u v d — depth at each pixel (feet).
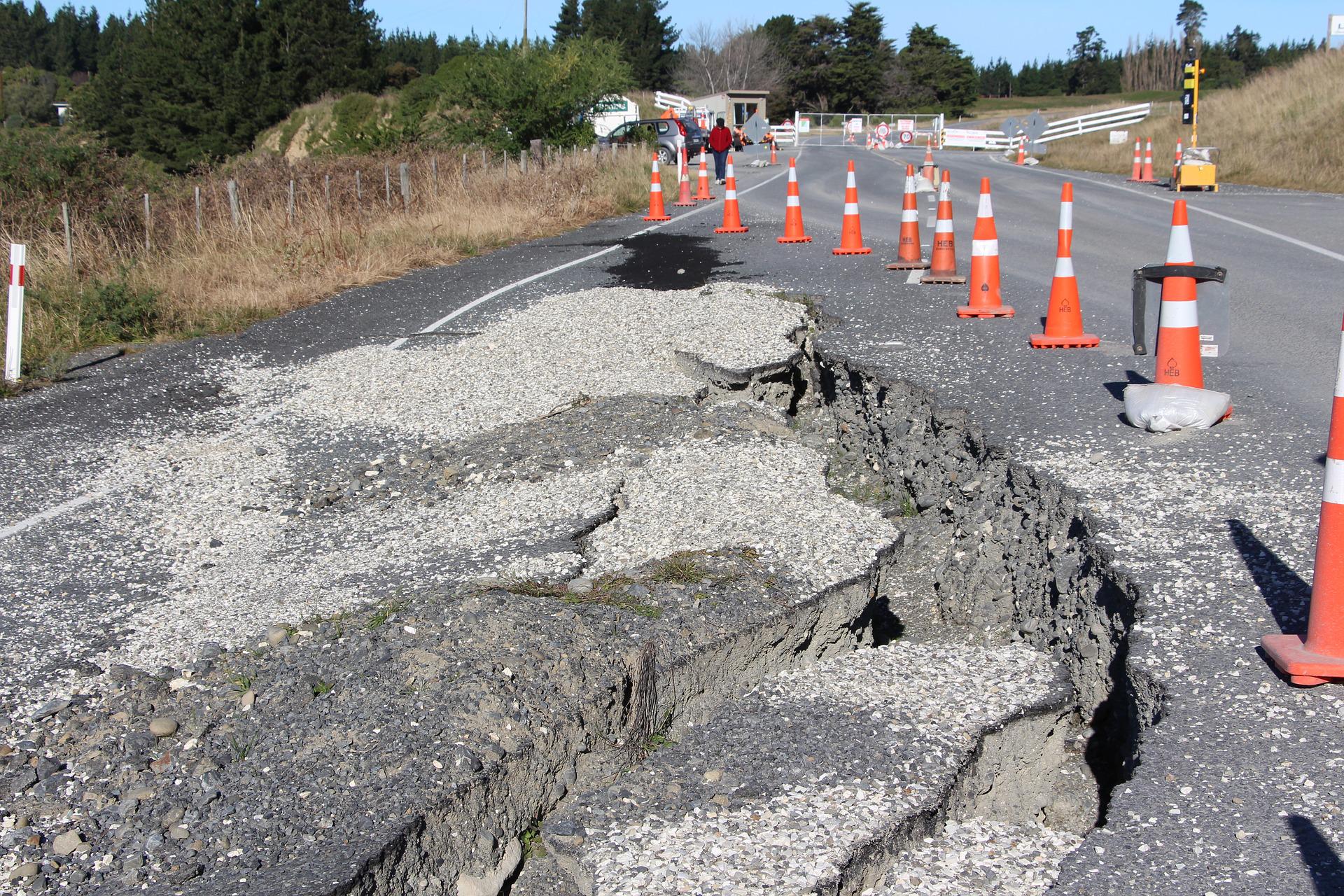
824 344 27.20
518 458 20.43
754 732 11.49
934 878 9.59
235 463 21.62
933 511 20.66
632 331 29.43
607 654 12.46
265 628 14.15
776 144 204.64
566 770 11.34
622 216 65.05
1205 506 15.88
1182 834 9.44
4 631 14.66
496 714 11.35
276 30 198.59
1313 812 9.53
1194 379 20.25
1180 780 10.12
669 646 12.64
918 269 38.22
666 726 12.32
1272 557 14.08
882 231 51.93
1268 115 97.55
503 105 100.32
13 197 47.34
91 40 374.63
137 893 9.32
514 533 16.80
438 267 45.78
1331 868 8.87
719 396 24.41
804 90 317.42
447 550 16.40
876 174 102.27
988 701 11.96
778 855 9.54
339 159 71.46
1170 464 17.62
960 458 20.45
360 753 10.90
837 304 32.40
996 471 18.92
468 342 30.32
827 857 9.46
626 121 139.03
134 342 32.86
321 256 43.73
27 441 23.47
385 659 12.48
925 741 11.21
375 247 46.44
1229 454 17.95
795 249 45.52
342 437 22.90
